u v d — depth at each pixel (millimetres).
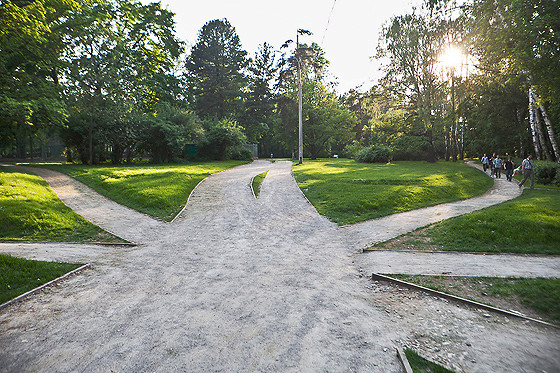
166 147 32375
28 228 9117
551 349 3594
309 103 48719
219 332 4043
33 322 4363
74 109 20953
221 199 14438
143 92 28344
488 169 29547
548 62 14344
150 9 30125
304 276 6129
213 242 8656
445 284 5477
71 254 7410
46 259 6891
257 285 5676
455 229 8555
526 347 3645
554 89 15422
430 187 15828
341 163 34656
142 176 18984
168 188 15203
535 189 15820
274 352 3594
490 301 4840
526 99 27844
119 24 24000
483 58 22312
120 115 26750
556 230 7711
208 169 24938
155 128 30875
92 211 11938
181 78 44219
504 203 11273
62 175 19953
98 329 4148
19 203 10609
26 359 3500
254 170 25578
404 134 39969
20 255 7023
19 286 5512
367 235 9047
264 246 8273
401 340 3848
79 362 3432
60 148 49688
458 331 4047
